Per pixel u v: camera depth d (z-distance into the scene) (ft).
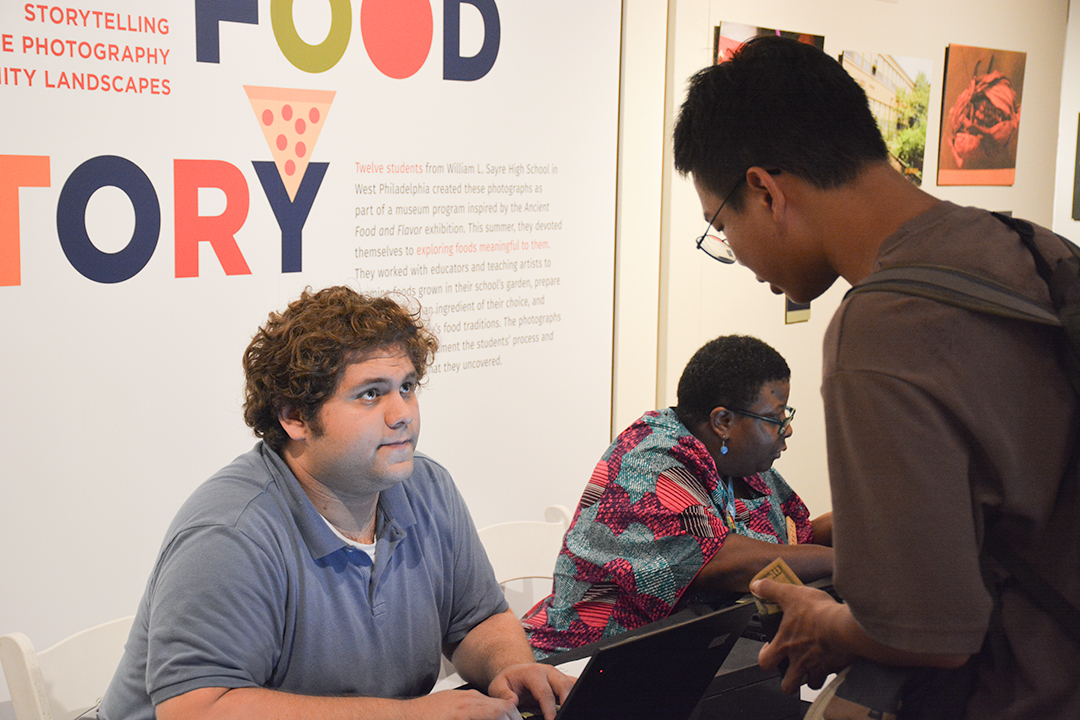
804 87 3.05
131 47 6.54
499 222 9.04
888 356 2.57
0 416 6.27
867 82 12.30
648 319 10.66
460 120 8.57
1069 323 2.58
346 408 3.80
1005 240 2.77
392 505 4.29
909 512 2.49
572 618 5.43
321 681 4.03
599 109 9.76
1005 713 2.64
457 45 8.43
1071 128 15.29
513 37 8.86
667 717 3.94
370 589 4.17
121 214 6.64
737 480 6.13
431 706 3.86
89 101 6.39
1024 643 2.63
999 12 13.83
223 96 7.04
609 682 3.45
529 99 9.11
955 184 13.76
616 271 10.26
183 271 7.00
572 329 9.87
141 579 7.08
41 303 6.36
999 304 2.57
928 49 12.97
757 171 3.13
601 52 9.67
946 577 2.48
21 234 6.21
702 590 5.36
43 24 6.14
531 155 9.22
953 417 2.52
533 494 9.78
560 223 9.59
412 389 4.07
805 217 3.10
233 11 7.01
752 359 5.64
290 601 3.93
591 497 5.60
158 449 7.04
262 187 7.34
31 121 6.16
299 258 7.64
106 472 6.80
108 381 6.73
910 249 2.77
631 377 10.59
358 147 7.89
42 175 6.25
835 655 2.97
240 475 4.04
